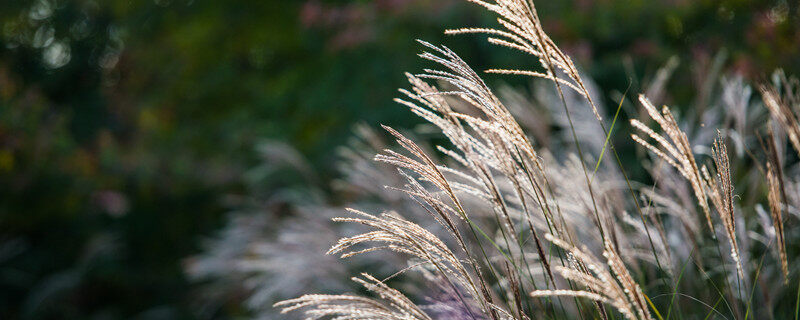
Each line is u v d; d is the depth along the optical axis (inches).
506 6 49.3
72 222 287.7
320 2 262.2
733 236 51.6
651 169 91.7
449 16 209.6
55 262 276.1
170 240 289.9
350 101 229.5
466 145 58.1
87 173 300.7
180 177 297.0
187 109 338.3
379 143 115.6
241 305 161.9
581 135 120.9
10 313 257.8
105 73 521.0
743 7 203.9
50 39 548.4
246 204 239.3
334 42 232.4
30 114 300.7
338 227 129.9
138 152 320.8
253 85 307.4
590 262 42.3
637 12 209.3
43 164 288.0
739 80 98.9
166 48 354.0
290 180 211.5
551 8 218.4
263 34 314.0
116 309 261.1
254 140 271.1
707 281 82.4
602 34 212.7
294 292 117.6
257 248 126.1
